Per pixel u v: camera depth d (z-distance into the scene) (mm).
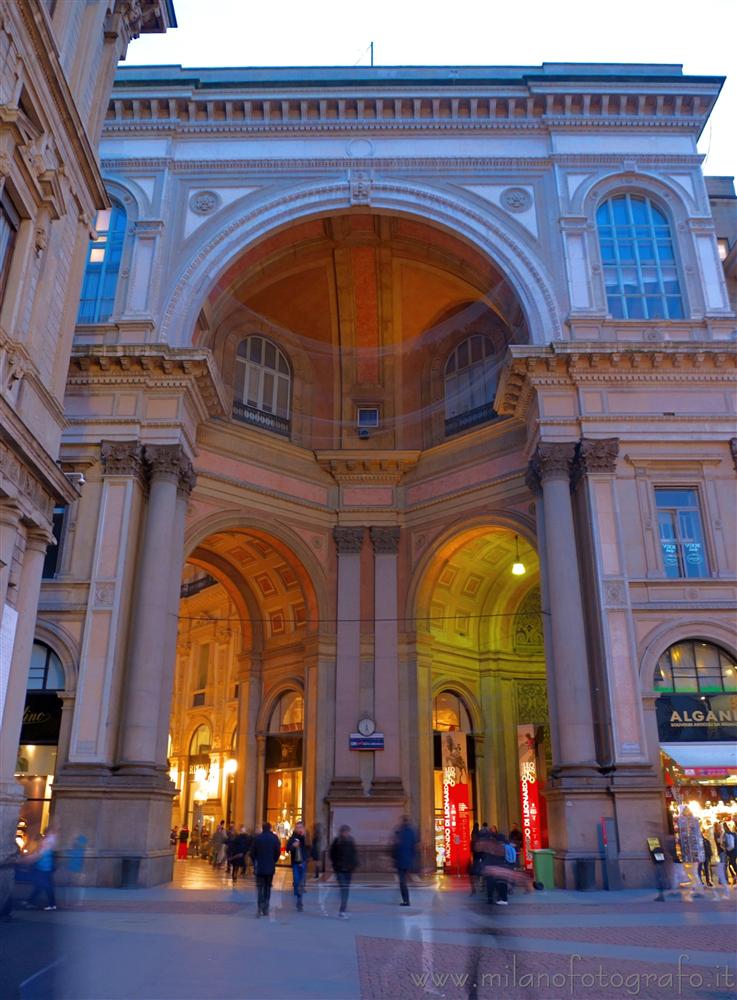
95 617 19422
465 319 27656
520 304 23047
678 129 24641
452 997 6996
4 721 12336
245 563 27438
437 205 23938
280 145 24781
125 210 23781
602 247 23578
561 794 18094
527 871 21016
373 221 24641
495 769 26734
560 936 10812
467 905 14633
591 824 17688
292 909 13953
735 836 17812
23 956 8422
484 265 24000
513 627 28984
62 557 19969
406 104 24734
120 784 17984
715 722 19062
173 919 12070
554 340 21422
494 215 23844
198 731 34938
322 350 28531
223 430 24766
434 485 26078
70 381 21297
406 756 24172
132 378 21328
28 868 12445
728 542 20281
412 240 25172
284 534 25312
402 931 11125
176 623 20594
